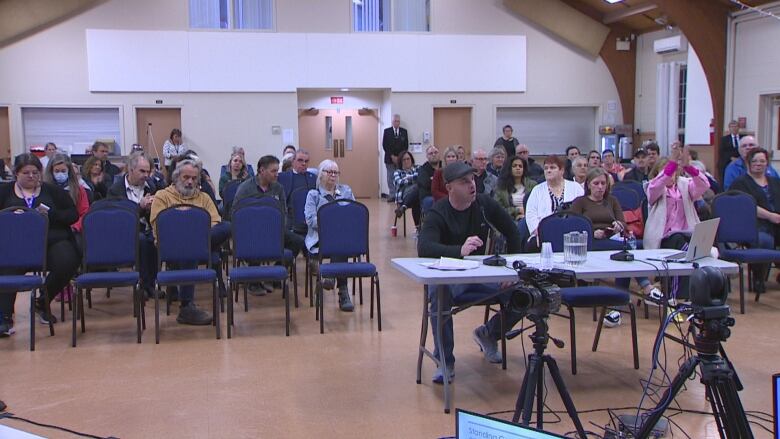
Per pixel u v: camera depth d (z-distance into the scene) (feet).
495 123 44.55
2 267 14.90
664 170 16.62
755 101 32.94
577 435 9.48
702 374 7.30
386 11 43.09
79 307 16.38
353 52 42.60
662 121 40.96
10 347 14.38
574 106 45.19
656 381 12.03
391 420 10.39
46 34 39.09
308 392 11.60
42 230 15.11
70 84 39.65
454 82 43.75
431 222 12.14
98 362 13.30
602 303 12.37
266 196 18.13
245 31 41.37
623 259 11.75
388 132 42.47
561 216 14.73
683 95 40.06
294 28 41.91
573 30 44.09
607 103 45.37
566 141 45.83
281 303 18.24
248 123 41.96
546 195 17.22
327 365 13.03
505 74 44.21
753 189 19.43
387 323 16.08
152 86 40.57
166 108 41.14
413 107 43.60
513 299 8.48
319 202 18.06
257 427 10.16
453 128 44.68
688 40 34.14
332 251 16.19
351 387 11.83
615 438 9.25
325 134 45.68
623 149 43.62
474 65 43.86
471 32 43.70
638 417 9.49
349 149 46.11
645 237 17.17
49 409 10.90
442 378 11.81
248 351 13.97
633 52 45.01
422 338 12.09
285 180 22.84
